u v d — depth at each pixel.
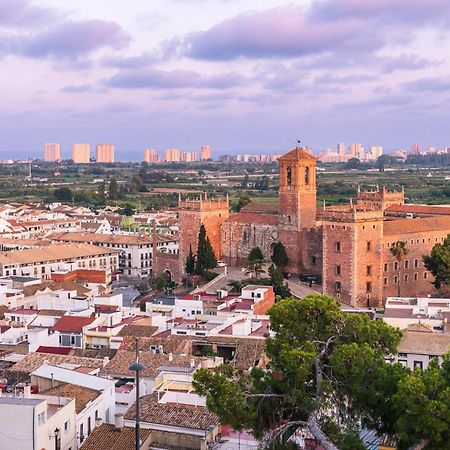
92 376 113.06
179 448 93.88
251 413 74.94
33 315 173.00
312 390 78.19
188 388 111.00
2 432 88.50
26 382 116.81
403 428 69.69
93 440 93.94
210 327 158.50
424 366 131.88
